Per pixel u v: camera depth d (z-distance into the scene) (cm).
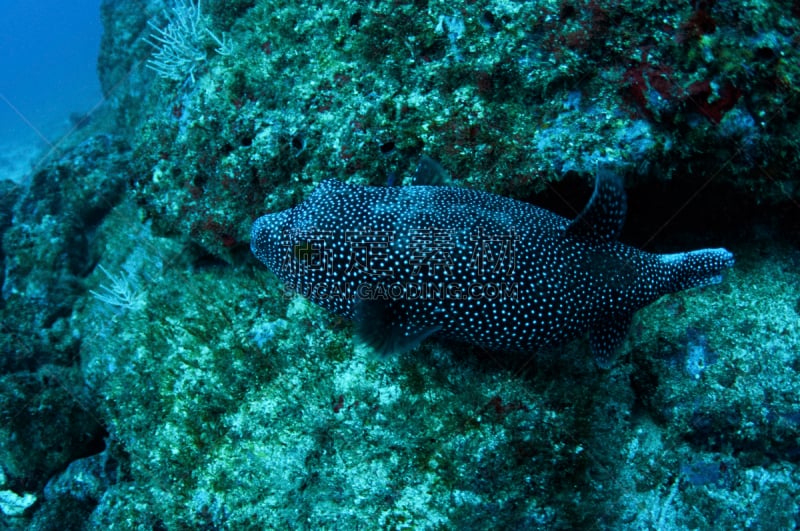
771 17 37
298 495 41
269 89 46
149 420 48
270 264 39
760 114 36
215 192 49
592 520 38
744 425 40
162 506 44
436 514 38
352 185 38
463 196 36
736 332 42
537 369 40
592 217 34
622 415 41
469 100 41
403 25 43
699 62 36
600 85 38
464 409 39
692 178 39
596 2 38
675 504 40
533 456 37
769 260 44
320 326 44
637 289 36
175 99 51
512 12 40
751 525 39
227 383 46
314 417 42
